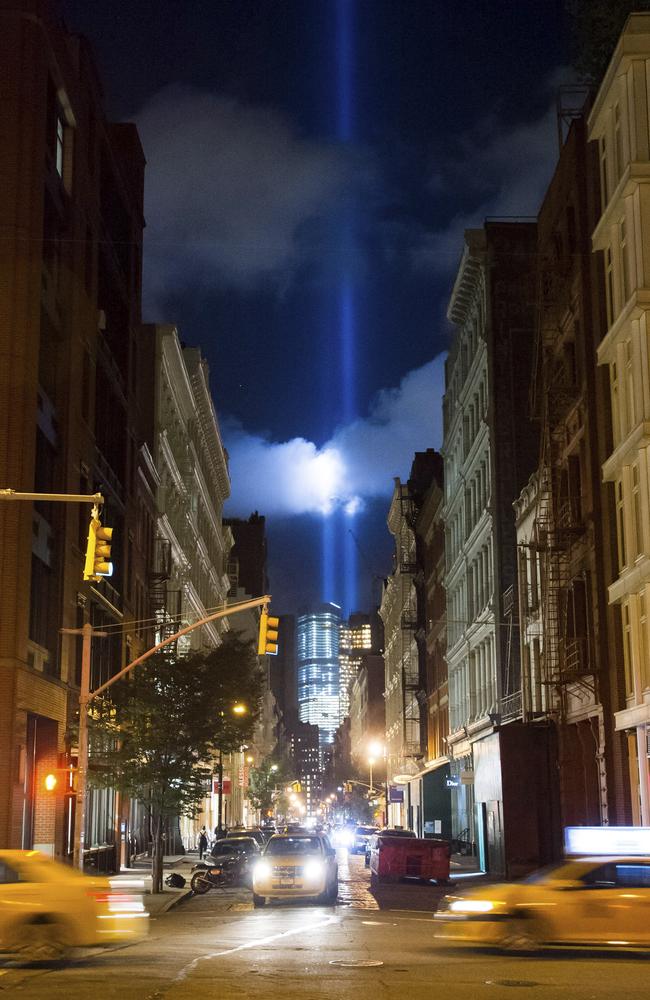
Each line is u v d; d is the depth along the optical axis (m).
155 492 63.34
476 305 61.38
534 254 58.09
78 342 41.31
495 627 54.56
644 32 32.66
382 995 13.62
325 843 33.78
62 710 37.81
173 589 70.25
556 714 40.41
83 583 41.81
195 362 77.25
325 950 19.55
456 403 68.31
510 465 55.94
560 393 39.72
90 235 45.03
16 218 34.66
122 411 52.06
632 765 33.16
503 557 54.97
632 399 32.59
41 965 16.95
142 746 39.03
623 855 18.47
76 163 41.62
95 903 17.34
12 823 31.64
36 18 35.97
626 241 33.34
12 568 32.72
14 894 17.05
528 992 13.84
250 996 13.48
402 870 41.88
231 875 41.91
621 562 34.50
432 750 81.44
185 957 18.34
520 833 42.94
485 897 18.28
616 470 33.97
